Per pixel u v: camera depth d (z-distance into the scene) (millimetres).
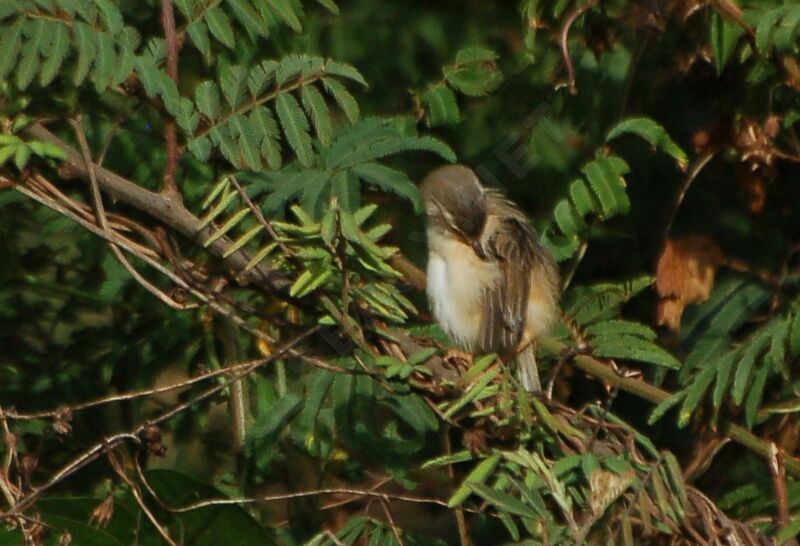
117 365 11547
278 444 11086
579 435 8844
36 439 11359
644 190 11469
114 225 9508
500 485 8344
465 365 9664
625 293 11234
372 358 9141
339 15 11773
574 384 11477
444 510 11312
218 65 10992
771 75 10672
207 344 11359
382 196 11695
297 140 9484
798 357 10422
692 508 8906
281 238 8797
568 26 10539
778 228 11328
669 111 11305
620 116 11219
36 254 11789
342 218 8211
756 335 10000
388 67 11812
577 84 11555
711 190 11445
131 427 11453
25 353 11695
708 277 11320
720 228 11367
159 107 9672
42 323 11828
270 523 11469
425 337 10258
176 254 9453
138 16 11289
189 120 9430
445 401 9281
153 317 11484
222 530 9680
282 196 9930
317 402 9891
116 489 9273
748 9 10695
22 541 8945
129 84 9734
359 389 9789
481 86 11273
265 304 10984
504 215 11352
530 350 11008
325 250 8477
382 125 10492
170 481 9602
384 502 9430
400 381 9281
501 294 10945
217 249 9289
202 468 11961
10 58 9172
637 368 11555
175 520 9633
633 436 8766
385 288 8898
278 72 9539
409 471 10961
